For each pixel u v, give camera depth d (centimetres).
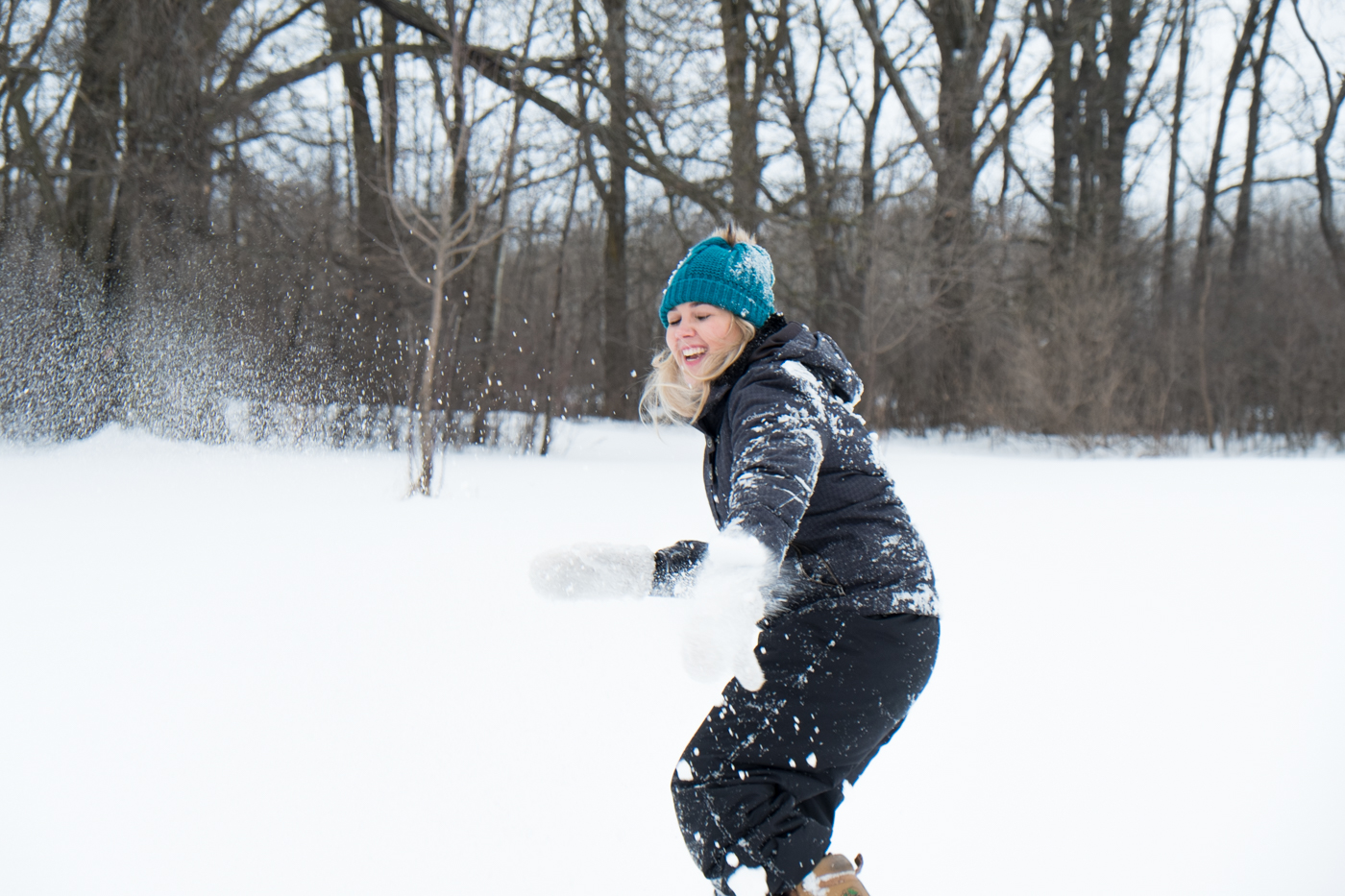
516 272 2452
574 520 676
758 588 136
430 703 295
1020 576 509
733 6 1917
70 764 244
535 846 210
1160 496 916
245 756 252
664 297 184
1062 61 2220
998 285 1784
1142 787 247
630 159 1570
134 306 1120
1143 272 2200
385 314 1205
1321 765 258
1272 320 1866
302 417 1138
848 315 1983
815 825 163
